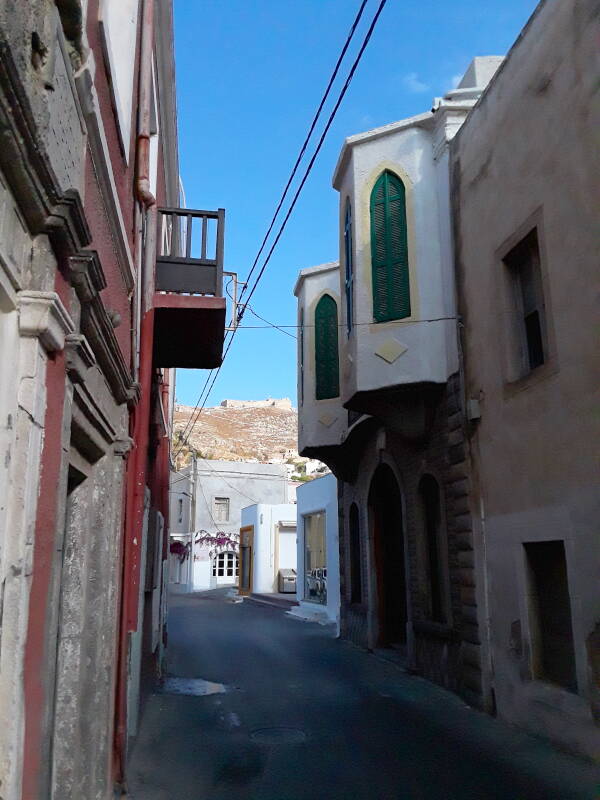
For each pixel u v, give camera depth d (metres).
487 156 8.47
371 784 5.60
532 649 7.12
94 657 4.74
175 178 11.91
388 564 13.73
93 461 5.01
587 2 6.29
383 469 13.02
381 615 13.52
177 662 12.35
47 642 2.99
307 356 15.45
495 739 6.89
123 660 5.58
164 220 9.14
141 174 6.53
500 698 7.73
